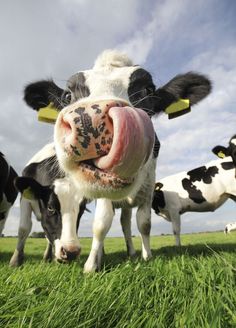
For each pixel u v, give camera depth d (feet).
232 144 4.33
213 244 3.53
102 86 1.79
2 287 1.28
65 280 1.41
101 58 2.02
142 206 2.31
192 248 3.04
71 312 0.99
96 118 1.11
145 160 1.20
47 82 2.34
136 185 1.27
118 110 1.09
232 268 1.19
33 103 2.42
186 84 2.21
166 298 1.07
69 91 1.99
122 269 1.39
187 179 5.02
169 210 4.93
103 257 2.71
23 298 1.10
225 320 0.91
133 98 1.84
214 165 4.96
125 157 1.08
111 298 1.09
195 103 2.24
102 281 1.30
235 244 3.50
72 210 2.27
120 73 1.89
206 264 1.41
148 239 2.33
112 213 1.94
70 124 1.12
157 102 2.26
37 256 3.26
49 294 1.16
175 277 1.27
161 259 1.69
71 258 2.12
